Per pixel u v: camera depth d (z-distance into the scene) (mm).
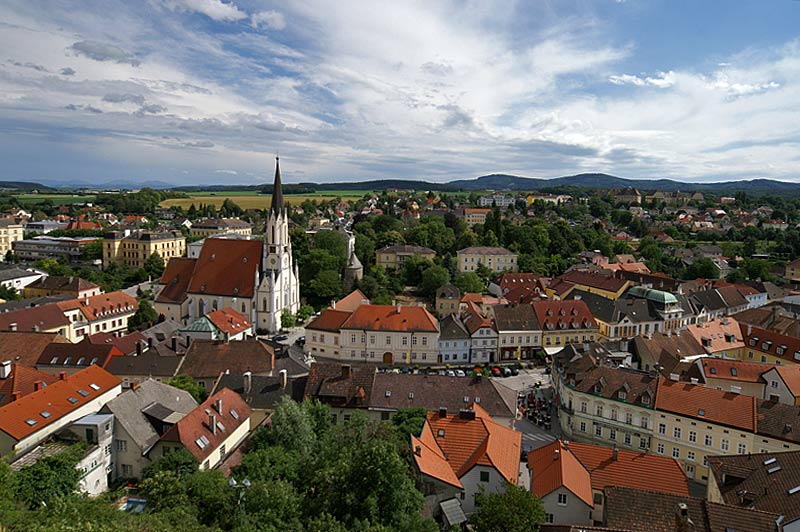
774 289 186000
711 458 58250
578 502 52750
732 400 71312
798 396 80875
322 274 172250
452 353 123000
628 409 78125
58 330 123250
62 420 65375
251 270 143375
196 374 90188
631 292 155125
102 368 82688
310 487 47625
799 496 47844
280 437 58594
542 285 183375
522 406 96562
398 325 120875
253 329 140000
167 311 145125
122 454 60500
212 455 59906
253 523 40312
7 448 59031
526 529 44375
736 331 119500
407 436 58500
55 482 48250
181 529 38688
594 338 130125
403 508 42094
